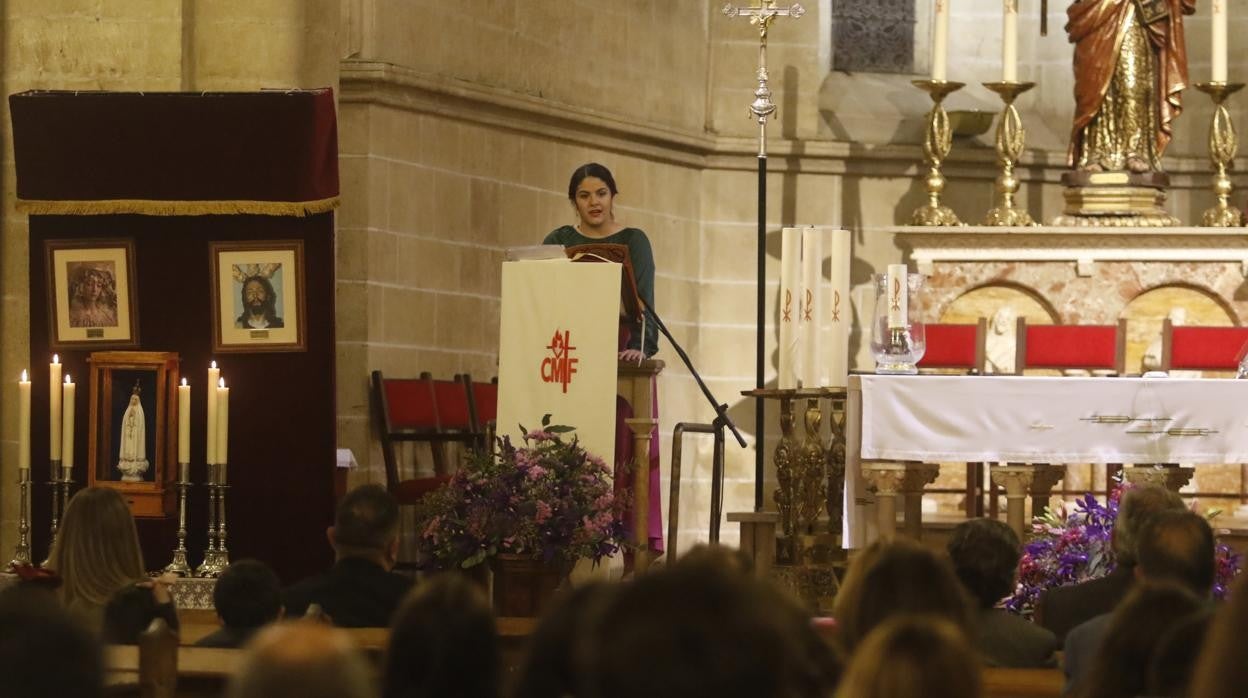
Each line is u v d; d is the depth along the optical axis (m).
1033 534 19.62
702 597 5.72
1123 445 20.55
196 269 21.02
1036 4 33.03
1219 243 29.12
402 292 25.12
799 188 30.75
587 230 22.97
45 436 21.11
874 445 20.47
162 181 20.86
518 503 18.64
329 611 13.83
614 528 19.08
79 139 20.89
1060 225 29.22
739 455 30.34
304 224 20.88
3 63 22.23
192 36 22.17
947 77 32.66
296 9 22.14
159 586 13.04
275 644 5.96
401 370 25.06
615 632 5.70
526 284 19.86
